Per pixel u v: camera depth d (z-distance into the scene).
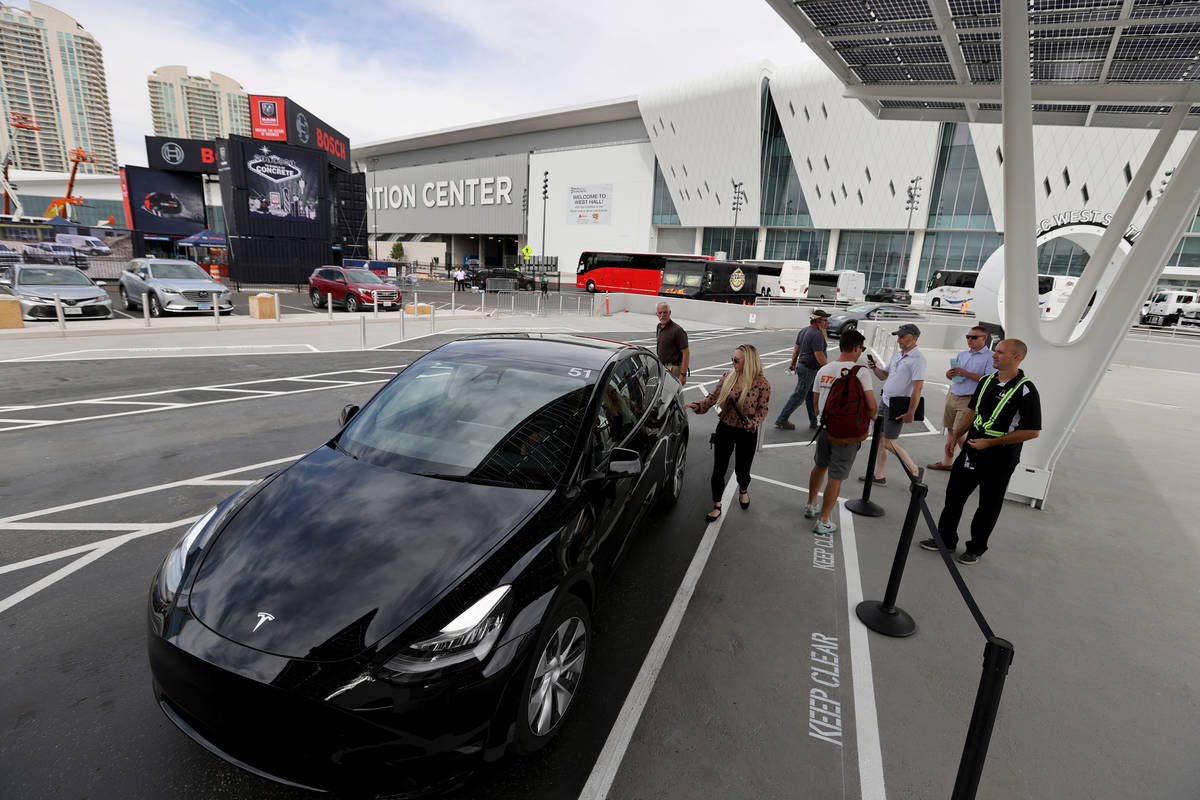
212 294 17.36
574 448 3.08
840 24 6.09
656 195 67.94
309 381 9.68
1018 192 5.15
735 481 6.09
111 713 2.63
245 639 2.08
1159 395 12.66
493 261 96.94
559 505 2.78
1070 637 3.67
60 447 6.09
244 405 8.00
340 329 16.70
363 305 20.50
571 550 2.62
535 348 4.00
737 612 3.74
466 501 2.71
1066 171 43.31
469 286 44.97
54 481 5.22
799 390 8.24
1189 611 4.01
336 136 41.44
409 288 41.84
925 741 2.77
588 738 2.68
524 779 2.44
